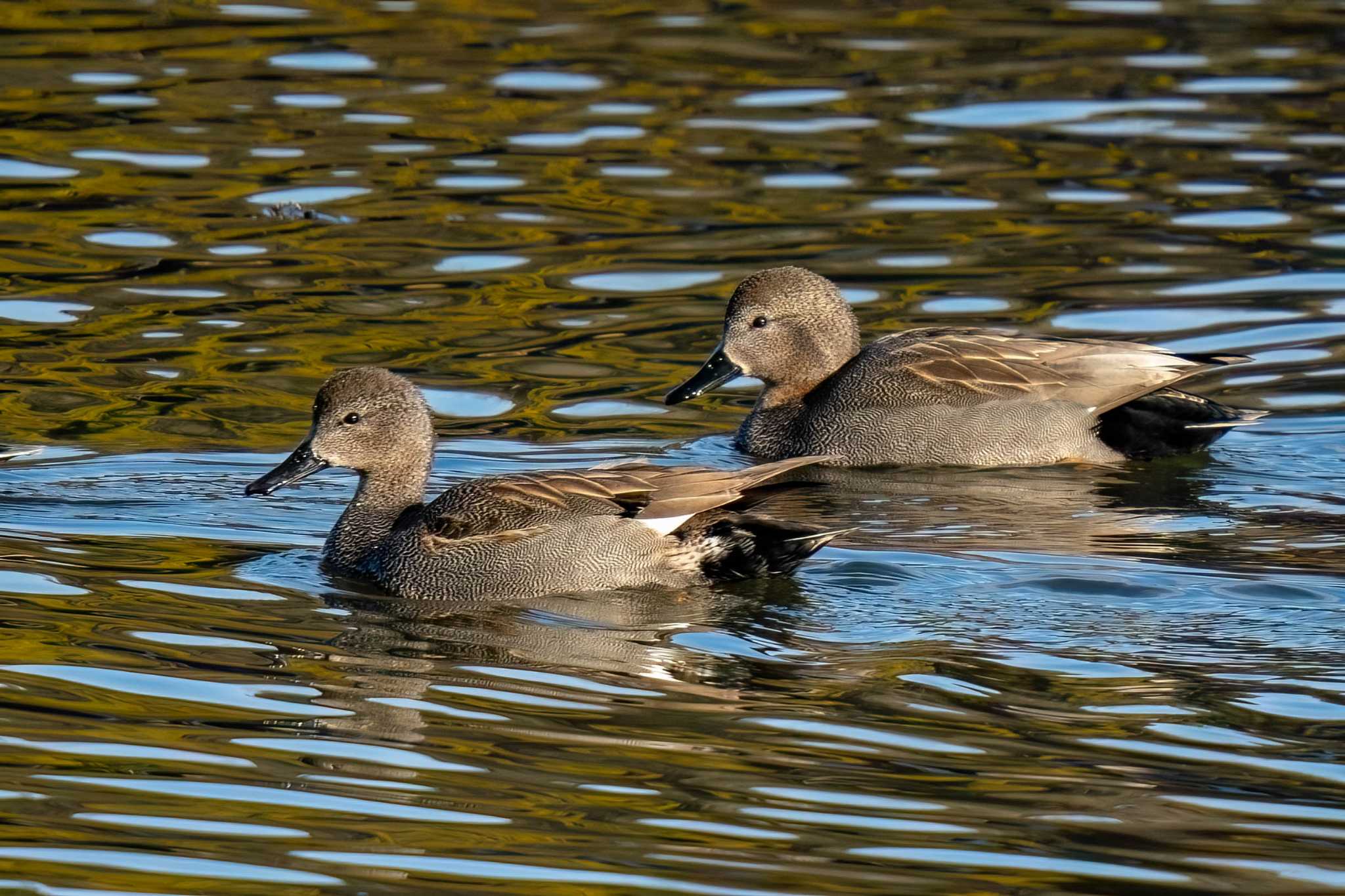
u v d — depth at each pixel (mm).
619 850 8516
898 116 22859
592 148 21875
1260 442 15688
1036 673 10766
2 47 24469
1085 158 21703
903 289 18469
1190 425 15617
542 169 21266
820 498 14734
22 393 16016
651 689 10555
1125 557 12914
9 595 11820
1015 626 11594
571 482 12766
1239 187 20875
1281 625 11555
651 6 27078
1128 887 8219
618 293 18516
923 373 15945
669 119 22703
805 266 18969
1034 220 20094
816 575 12594
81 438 15203
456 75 24000
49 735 9633
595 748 9672
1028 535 13539
